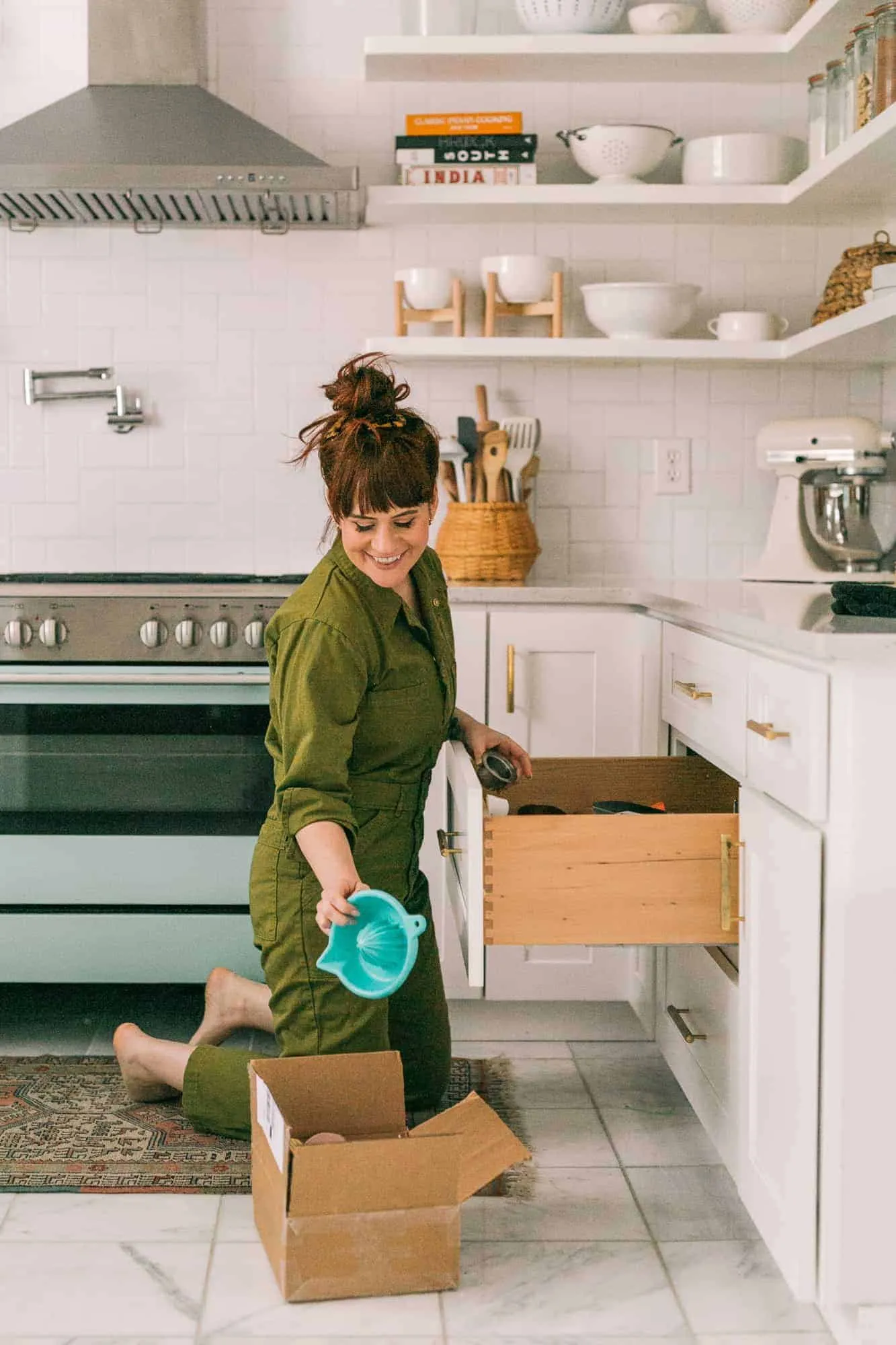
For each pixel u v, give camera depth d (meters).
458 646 2.68
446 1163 1.73
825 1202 1.62
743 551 3.23
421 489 1.71
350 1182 1.70
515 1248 1.86
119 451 3.18
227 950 2.59
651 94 3.11
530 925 1.76
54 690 2.60
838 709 1.57
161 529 3.20
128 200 2.84
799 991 1.63
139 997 2.94
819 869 1.60
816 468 2.81
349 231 3.14
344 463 1.70
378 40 2.86
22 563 3.20
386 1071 1.84
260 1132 1.81
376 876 1.90
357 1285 1.73
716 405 3.19
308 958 1.85
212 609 2.60
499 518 2.89
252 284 3.15
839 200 2.88
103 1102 2.36
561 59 2.91
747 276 3.16
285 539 3.20
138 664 2.61
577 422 3.19
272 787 2.62
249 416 3.18
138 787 2.62
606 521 3.21
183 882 2.62
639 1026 2.73
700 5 3.06
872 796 1.56
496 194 2.92
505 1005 2.72
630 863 1.78
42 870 2.62
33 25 3.07
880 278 2.41
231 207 2.91
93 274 3.14
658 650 2.52
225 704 2.61
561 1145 2.19
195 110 2.87
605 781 2.20
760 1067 1.79
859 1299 1.60
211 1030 2.37
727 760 1.98
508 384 3.18
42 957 2.61
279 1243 1.73
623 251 3.16
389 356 3.12
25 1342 1.63
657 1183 2.06
